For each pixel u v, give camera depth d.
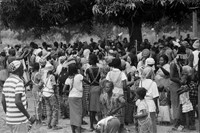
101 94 9.70
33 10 17.58
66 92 9.71
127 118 10.54
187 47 13.45
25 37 34.12
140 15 17.81
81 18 19.55
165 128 10.35
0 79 13.66
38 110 11.04
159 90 10.74
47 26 19.34
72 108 9.47
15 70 6.49
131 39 18.88
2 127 11.05
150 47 16.22
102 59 12.52
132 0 15.61
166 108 10.65
